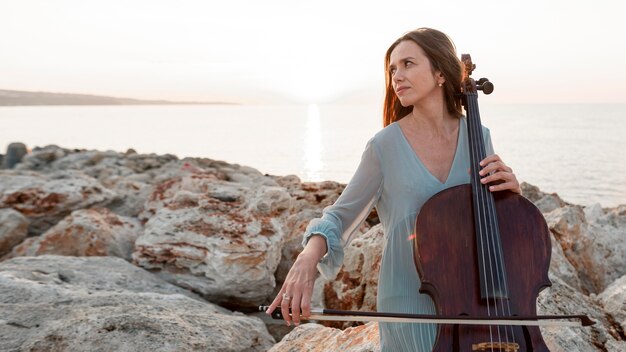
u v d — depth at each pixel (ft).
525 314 5.55
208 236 15.75
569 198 109.19
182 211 16.90
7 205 23.20
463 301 5.58
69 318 10.12
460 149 6.31
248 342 10.85
